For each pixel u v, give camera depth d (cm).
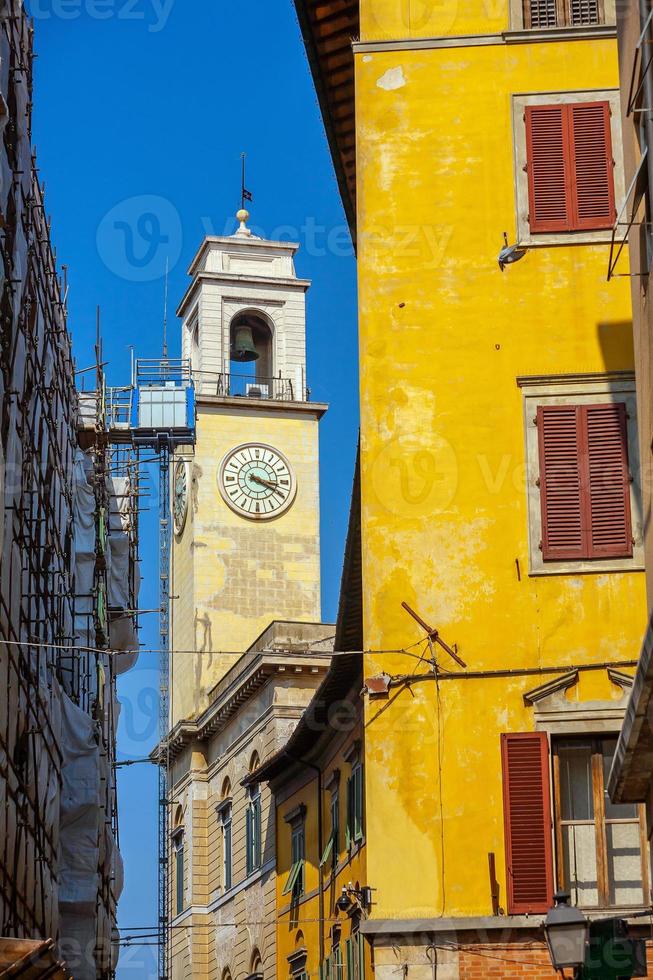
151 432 5638
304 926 4488
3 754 2736
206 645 6625
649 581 2050
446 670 2408
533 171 2595
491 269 2559
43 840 3378
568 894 1894
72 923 3853
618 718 2367
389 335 2541
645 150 1948
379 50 2652
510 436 2495
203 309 7156
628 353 2516
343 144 2908
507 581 2441
